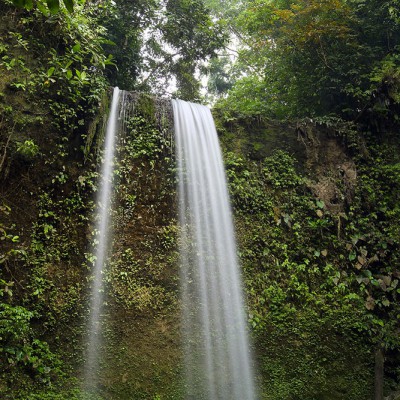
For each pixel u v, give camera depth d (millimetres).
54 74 6887
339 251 8047
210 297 7066
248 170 8430
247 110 11422
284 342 7055
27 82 6637
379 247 8172
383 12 9844
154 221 7262
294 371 6867
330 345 7160
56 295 6020
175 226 7352
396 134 9367
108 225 6859
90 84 7160
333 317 7363
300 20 9891
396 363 7273
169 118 8117
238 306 7148
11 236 5719
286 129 9117
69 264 6309
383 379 7020
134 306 6555
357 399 6844
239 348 6840
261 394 6621
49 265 6125
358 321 7379
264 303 7297
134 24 10820
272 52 10883
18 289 5734
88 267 6422
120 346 6207
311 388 6789
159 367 6289
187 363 6473
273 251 7793
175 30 11109
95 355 6000
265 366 6824
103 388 5844
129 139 7605
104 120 7316
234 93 12836
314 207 8297
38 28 7059
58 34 7230
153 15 10906
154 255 7020
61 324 5934
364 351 7215
